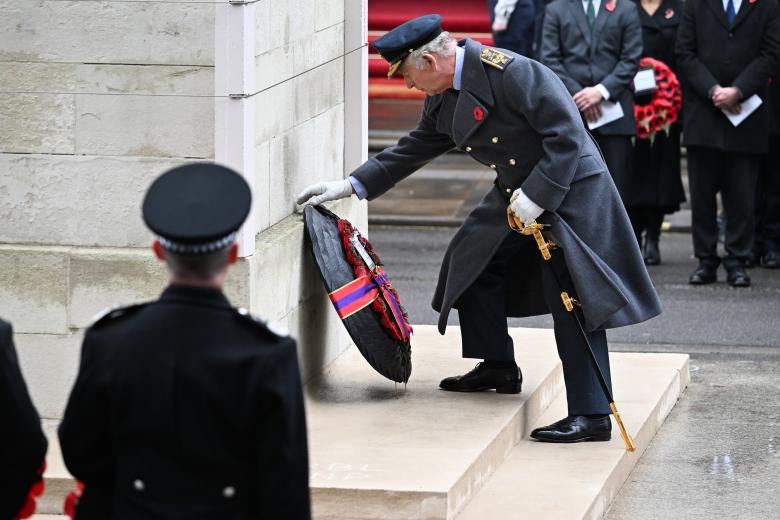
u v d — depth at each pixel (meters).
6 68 18.77
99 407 10.94
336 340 22.88
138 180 18.80
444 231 40.88
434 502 16.67
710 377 26.30
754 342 28.89
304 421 10.84
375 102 53.19
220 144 18.55
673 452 21.62
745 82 32.62
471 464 17.83
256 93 19.23
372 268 21.00
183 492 10.74
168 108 18.61
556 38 33.81
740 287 33.66
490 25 47.34
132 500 10.83
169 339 10.79
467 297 21.16
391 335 20.72
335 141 23.38
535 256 21.17
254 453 10.74
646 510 19.05
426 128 21.28
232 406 10.65
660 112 34.12
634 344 28.81
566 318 20.05
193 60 18.44
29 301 18.91
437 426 19.52
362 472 17.36
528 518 17.25
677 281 34.38
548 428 20.44
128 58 18.56
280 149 20.55
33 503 12.28
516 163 19.80
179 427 10.66
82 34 18.58
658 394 23.06
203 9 18.31
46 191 18.98
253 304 18.69
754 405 24.36
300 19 21.19
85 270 18.77
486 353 21.12
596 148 20.19
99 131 18.77
